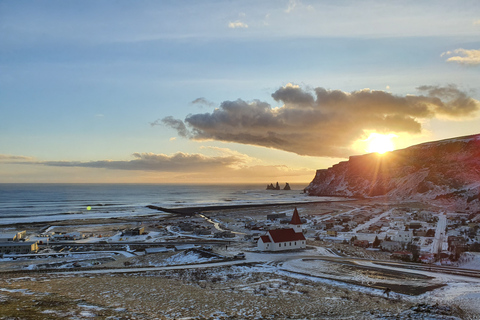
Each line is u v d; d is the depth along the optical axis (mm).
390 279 72750
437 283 69500
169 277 71750
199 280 69312
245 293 58781
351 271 80562
